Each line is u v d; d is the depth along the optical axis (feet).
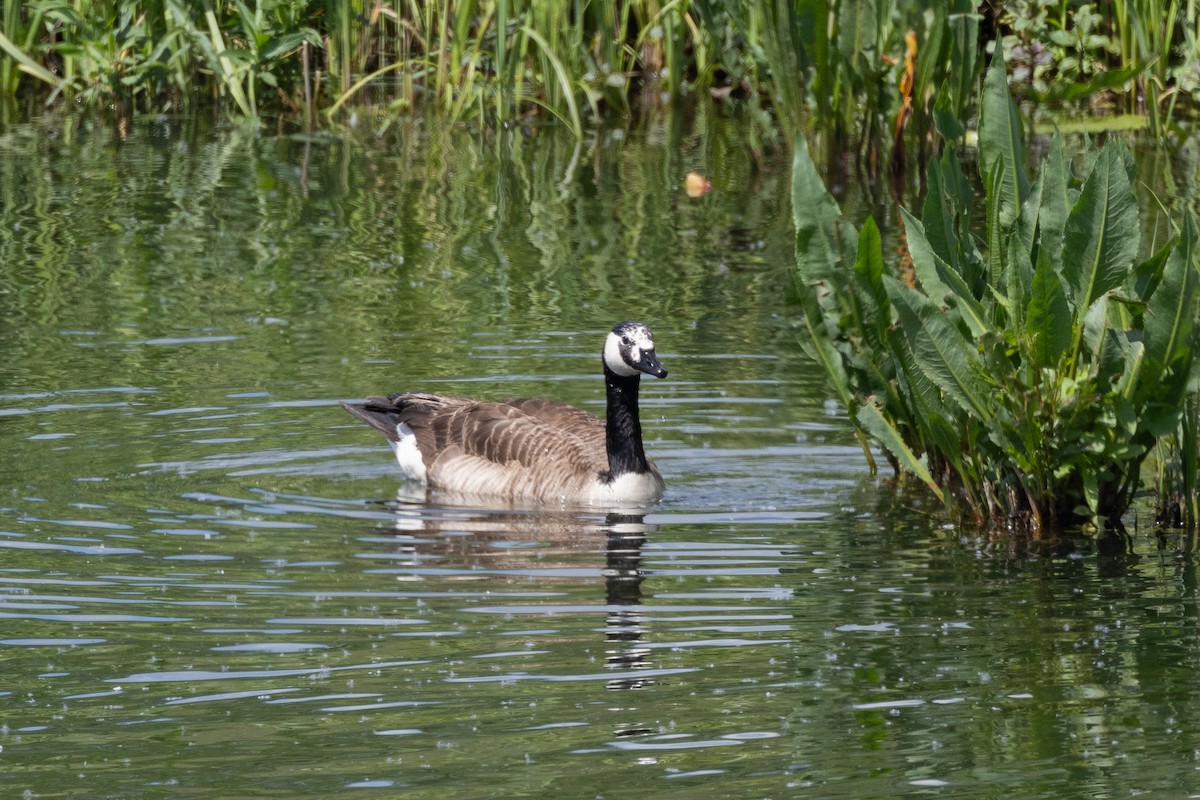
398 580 36.99
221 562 38.04
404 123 98.99
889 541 40.06
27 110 101.19
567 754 27.43
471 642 32.89
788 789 26.11
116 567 37.45
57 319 60.34
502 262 69.77
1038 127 91.15
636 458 44.32
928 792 26.05
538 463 45.19
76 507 42.01
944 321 39.45
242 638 33.04
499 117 96.17
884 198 79.51
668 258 70.44
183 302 63.00
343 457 47.78
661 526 41.70
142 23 99.76
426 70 98.22
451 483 45.65
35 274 66.64
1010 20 98.89
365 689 30.32
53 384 52.70
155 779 26.58
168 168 87.25
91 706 29.58
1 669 31.35
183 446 47.47
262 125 98.12
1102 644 32.63
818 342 44.47
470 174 87.10
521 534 41.09
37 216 76.43
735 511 42.91
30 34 98.43
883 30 85.15
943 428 40.75
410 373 54.80
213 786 26.32
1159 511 41.32
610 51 99.66
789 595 35.91
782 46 84.74
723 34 95.20
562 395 52.85
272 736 28.27
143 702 29.78
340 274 67.56
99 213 77.25
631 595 35.94
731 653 32.30
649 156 91.66
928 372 39.65
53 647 32.48
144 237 73.00
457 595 35.91
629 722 28.78
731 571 37.73
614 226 76.28
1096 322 39.29
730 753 27.53
